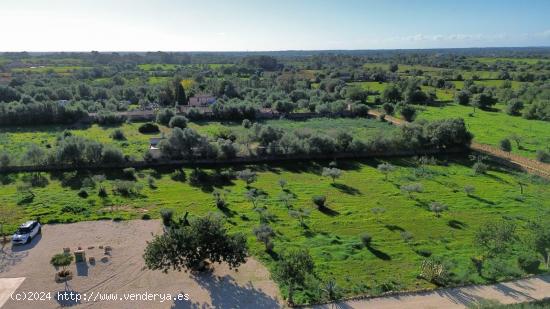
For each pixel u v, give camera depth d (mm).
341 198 57312
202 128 100375
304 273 33156
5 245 41844
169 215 47719
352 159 77562
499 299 33688
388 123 109188
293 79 180625
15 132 93062
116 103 126312
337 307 32500
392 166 69812
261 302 32906
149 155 69750
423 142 81312
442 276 36469
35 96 123000
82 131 95750
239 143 82000
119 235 44469
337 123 108438
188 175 66312
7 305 32031
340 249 42125
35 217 48375
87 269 37375
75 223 47406
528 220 49938
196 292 34125
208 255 35188
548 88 141375
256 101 133375
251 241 43281
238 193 58438
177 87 133250
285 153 75000
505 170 71562
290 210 52188
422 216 51250
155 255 34656
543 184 64188
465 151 82625
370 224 48781
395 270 38344
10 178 62500
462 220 50219
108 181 62406
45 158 66562
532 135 95500
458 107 135500
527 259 38188
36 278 35906
